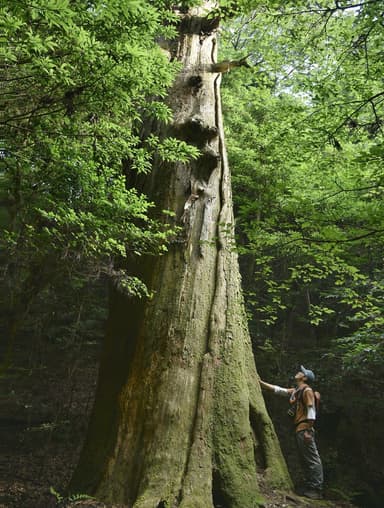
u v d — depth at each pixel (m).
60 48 3.98
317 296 12.41
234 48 11.79
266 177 9.58
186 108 8.30
